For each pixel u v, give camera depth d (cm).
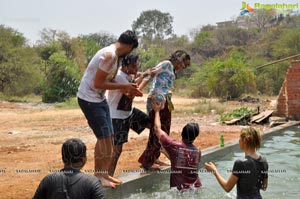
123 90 632
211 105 2342
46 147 1123
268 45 5375
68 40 4384
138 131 731
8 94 4316
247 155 537
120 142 690
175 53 739
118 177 684
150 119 723
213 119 1862
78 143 419
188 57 741
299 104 1680
